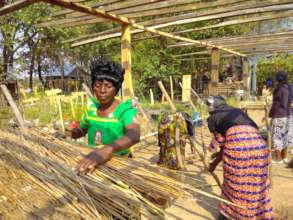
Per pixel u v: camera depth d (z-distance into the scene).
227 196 2.70
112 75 1.70
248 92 11.53
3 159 1.41
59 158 1.47
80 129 1.98
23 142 1.62
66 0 3.69
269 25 17.12
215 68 8.59
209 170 3.05
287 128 5.07
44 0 3.59
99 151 1.40
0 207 1.09
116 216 1.15
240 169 2.54
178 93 16.44
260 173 2.53
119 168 1.41
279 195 3.81
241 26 15.23
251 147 2.52
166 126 3.67
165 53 15.23
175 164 3.60
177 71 16.06
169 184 1.36
